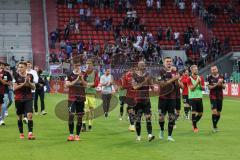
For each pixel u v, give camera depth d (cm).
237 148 1609
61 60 5034
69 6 6222
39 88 2742
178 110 2125
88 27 6006
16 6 6150
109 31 5972
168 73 1709
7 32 5897
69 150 1551
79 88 1700
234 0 6606
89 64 1719
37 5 6222
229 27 6303
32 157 1430
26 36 5891
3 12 6069
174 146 1641
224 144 1695
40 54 5431
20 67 1775
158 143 1705
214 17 6328
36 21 6069
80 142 1720
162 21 6288
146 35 5838
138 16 6306
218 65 5678
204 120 2520
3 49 5697
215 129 2044
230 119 2623
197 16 6375
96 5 6291
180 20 6325
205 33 6206
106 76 2350
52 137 1848
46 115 2731
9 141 1739
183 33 6081
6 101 2344
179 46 5759
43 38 5878
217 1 6625
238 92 4647
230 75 5575
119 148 1594
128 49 5475
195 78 2036
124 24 6025
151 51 5484
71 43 5612
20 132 1811
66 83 1700
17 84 1772
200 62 5612
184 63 5531
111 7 6291
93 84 1723
